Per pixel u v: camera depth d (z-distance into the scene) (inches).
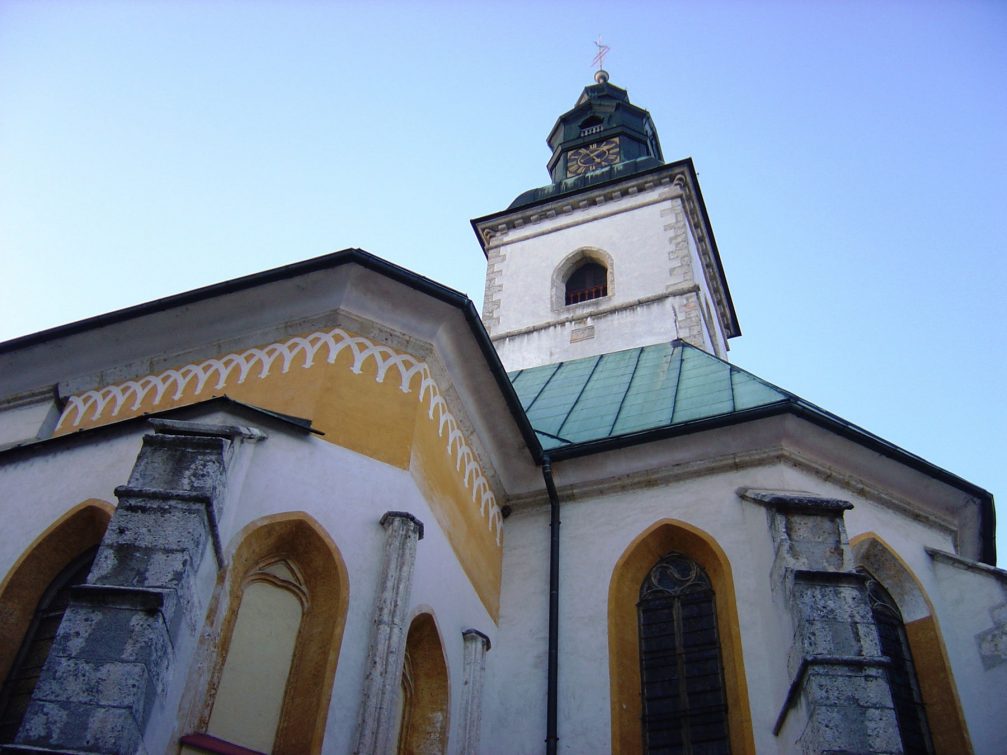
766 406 694.5
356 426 571.2
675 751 594.2
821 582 535.8
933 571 676.1
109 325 632.4
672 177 1403.8
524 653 666.8
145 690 381.4
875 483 711.7
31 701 372.2
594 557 698.2
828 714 476.4
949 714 604.4
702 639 635.5
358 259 607.5
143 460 456.8
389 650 488.4
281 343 613.9
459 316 629.3
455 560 629.3
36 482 539.5
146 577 412.8
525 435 724.0
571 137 1702.8
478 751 595.2
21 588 494.9
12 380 663.8
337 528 520.4
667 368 956.0
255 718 460.1
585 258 1366.9
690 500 697.0
